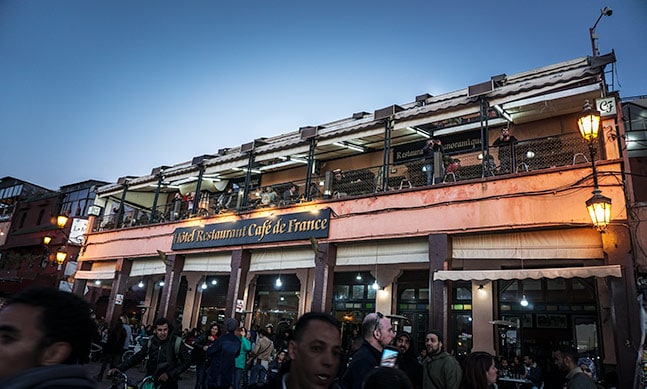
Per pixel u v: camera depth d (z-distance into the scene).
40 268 26.95
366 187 15.27
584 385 4.55
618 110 10.64
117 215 21.98
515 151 12.43
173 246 17.69
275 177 19.75
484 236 11.07
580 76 10.18
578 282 12.71
